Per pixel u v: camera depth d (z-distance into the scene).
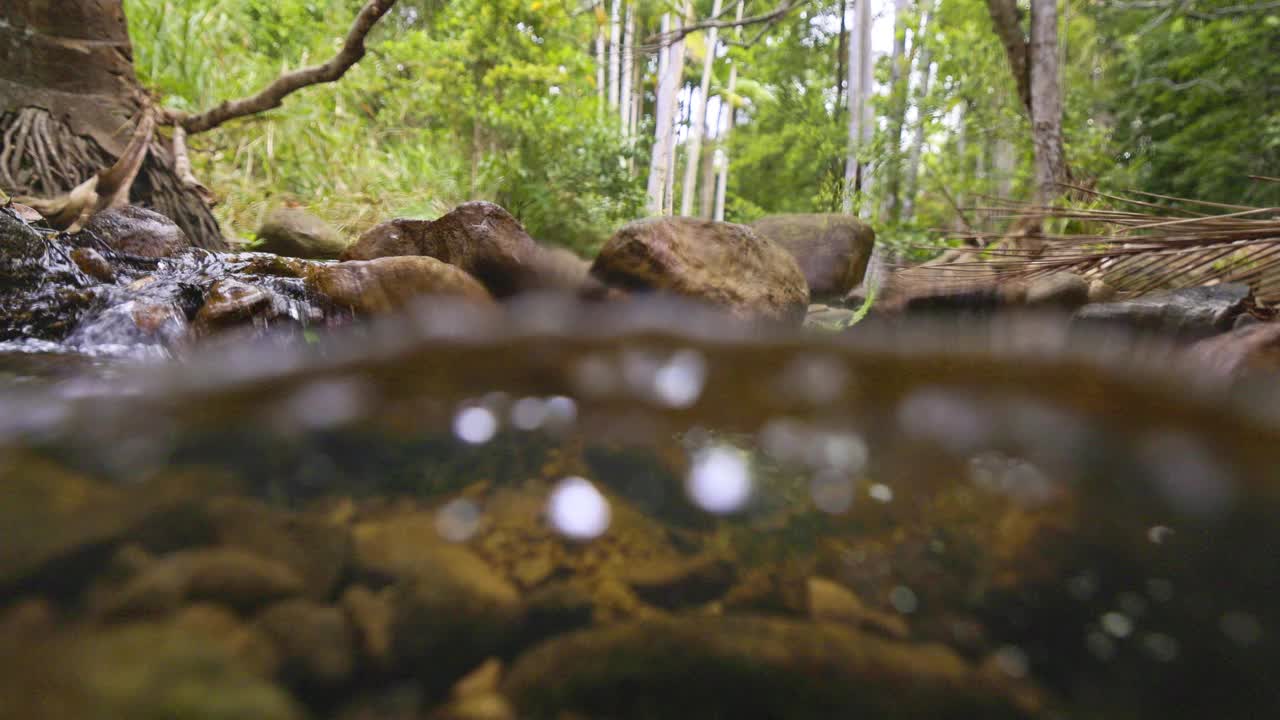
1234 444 1.07
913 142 6.67
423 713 0.50
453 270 2.39
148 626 0.55
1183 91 7.98
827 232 3.97
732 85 12.05
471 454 1.00
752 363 1.65
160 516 0.75
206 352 1.65
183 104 5.31
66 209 3.22
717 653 0.57
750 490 0.90
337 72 4.31
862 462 1.01
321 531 0.74
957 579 0.70
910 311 2.67
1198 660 0.57
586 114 7.31
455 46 7.07
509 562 0.70
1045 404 1.30
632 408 1.26
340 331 1.97
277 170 6.00
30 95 3.60
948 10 8.27
